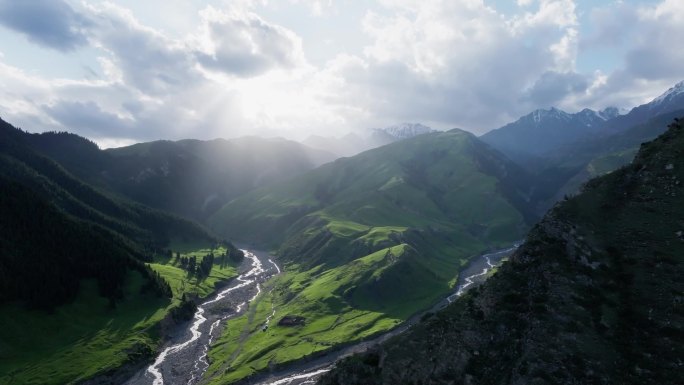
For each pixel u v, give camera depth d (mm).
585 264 60281
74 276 178500
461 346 59875
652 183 66500
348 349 145750
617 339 51125
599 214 66250
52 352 140250
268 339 159500
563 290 58188
